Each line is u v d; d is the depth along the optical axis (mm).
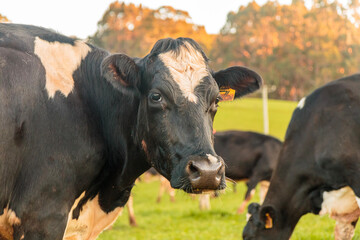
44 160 3895
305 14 67000
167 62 4012
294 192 6766
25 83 3889
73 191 4066
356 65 65438
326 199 6645
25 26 4332
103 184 4484
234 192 21031
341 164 6207
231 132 15789
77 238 4516
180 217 13633
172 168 3842
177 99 3863
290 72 63500
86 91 4316
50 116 3961
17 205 3861
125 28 65500
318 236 8281
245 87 4566
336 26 66688
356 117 6137
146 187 26062
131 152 4391
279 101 64562
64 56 4285
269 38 65188
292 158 6730
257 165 15180
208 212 13695
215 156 3695
